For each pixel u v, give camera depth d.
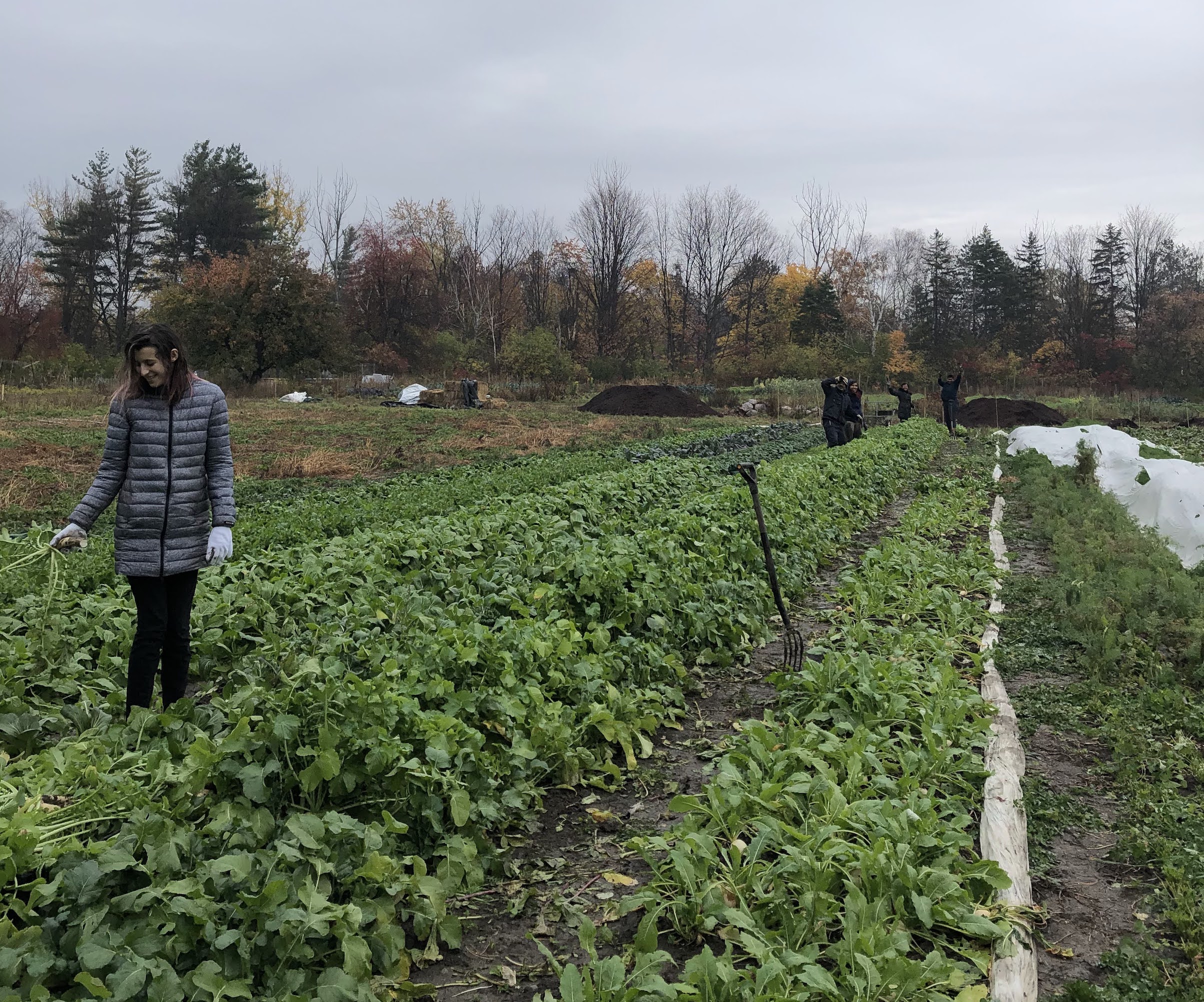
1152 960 3.63
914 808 4.36
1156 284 80.56
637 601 7.07
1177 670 6.88
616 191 73.50
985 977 3.54
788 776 4.73
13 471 16.34
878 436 22.61
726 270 80.25
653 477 12.91
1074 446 21.14
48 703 5.58
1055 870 4.39
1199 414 41.22
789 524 10.59
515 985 3.57
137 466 5.12
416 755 4.45
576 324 79.00
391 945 3.52
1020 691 6.67
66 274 70.50
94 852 3.35
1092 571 9.58
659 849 4.21
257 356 45.47
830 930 3.71
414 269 69.44
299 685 4.61
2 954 2.88
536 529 9.15
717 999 3.18
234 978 3.10
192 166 74.25
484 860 4.28
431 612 6.70
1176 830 4.59
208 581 7.19
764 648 7.95
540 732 5.12
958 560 10.54
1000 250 80.38
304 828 3.58
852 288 84.19
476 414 34.53
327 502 13.49
